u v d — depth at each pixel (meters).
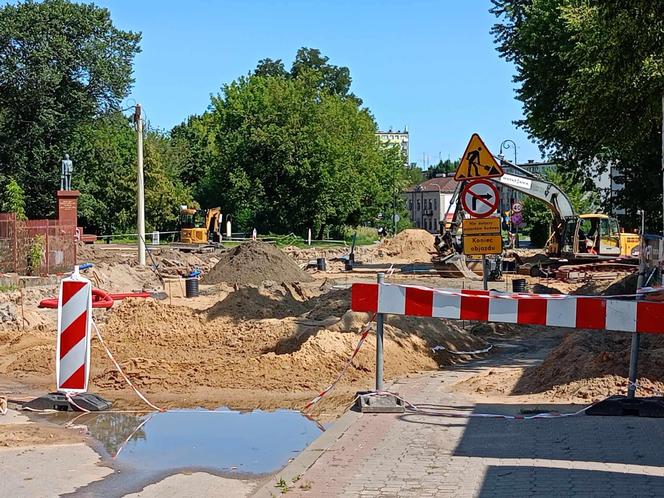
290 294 23.80
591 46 24.80
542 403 10.27
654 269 16.53
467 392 11.30
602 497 6.31
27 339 16.89
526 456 7.65
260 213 78.75
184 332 16.25
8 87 61.59
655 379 10.34
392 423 9.21
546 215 73.81
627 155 30.05
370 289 9.83
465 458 7.63
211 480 7.57
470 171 13.84
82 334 10.83
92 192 69.81
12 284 24.14
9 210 38.09
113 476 7.70
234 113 81.56
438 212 133.88
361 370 13.11
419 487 6.70
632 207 38.50
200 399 11.77
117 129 77.19
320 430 9.83
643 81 21.70
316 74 83.44
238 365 13.30
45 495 7.04
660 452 7.72
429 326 15.68
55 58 62.34
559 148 39.00
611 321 9.26
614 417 9.31
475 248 14.00
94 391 12.39
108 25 65.94
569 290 31.77
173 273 35.66
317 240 73.81
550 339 17.78
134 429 9.82
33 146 63.75
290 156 77.19
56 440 9.18
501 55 42.78
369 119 92.94
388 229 97.38
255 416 10.64
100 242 69.06
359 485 6.78
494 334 18.03
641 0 17.61
